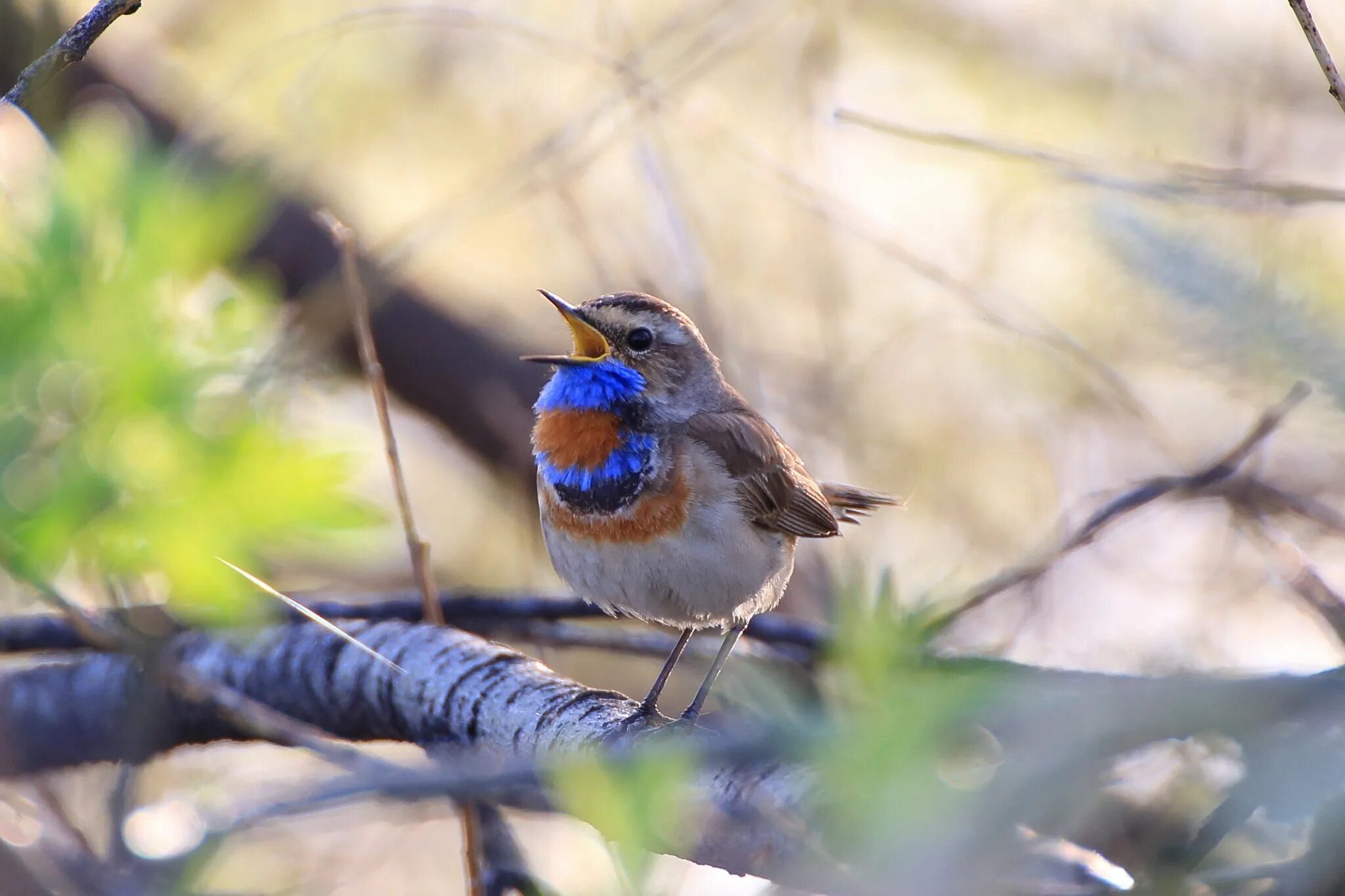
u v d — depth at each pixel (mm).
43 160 4633
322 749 6359
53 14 14227
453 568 17391
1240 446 9234
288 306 13500
